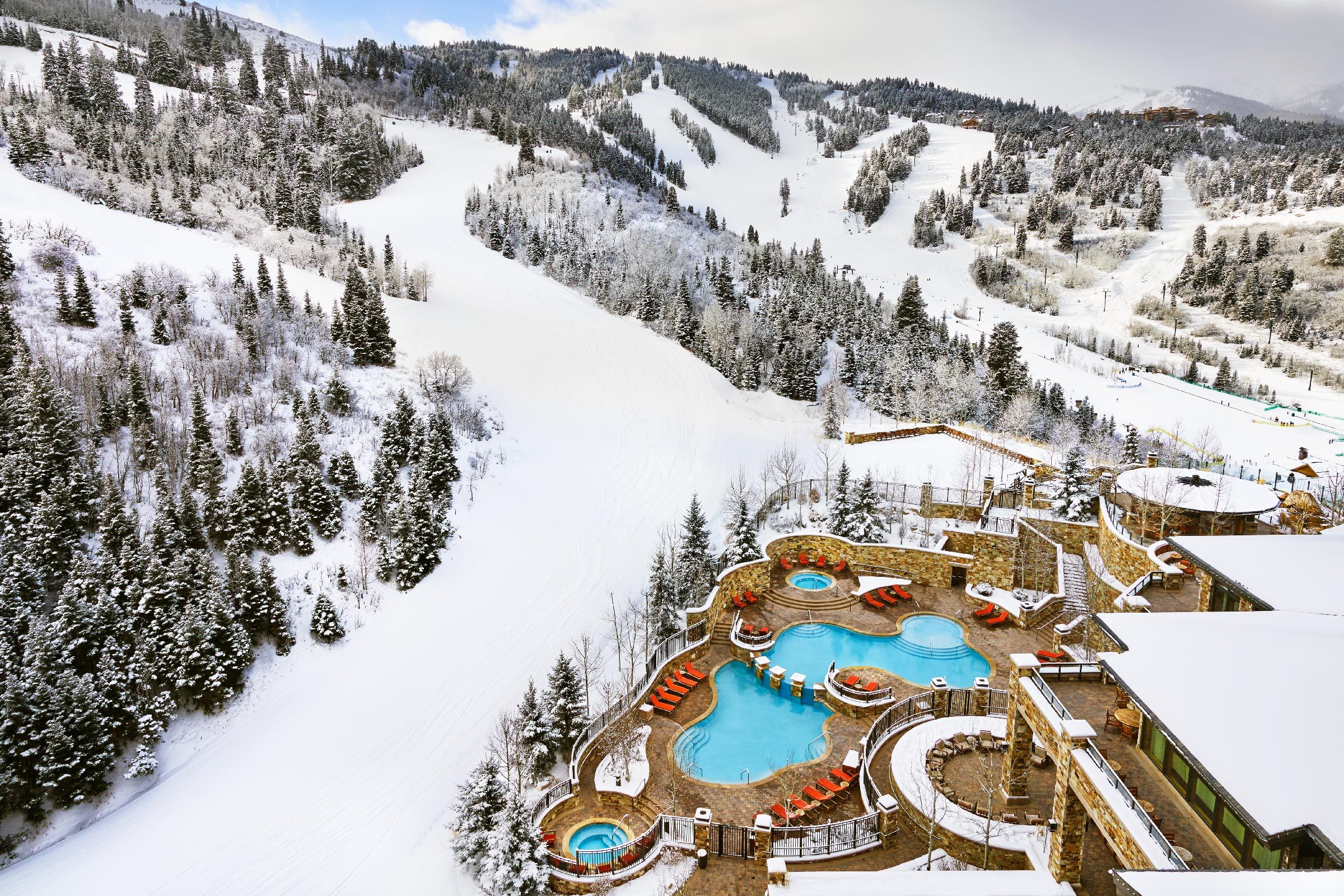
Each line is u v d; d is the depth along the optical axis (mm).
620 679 44594
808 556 57781
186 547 45406
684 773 35844
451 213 158750
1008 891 22484
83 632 37562
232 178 129875
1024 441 79812
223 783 37188
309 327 79250
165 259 83250
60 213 86500
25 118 102688
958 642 46219
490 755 38938
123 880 31812
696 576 51219
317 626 45906
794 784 34594
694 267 156500
